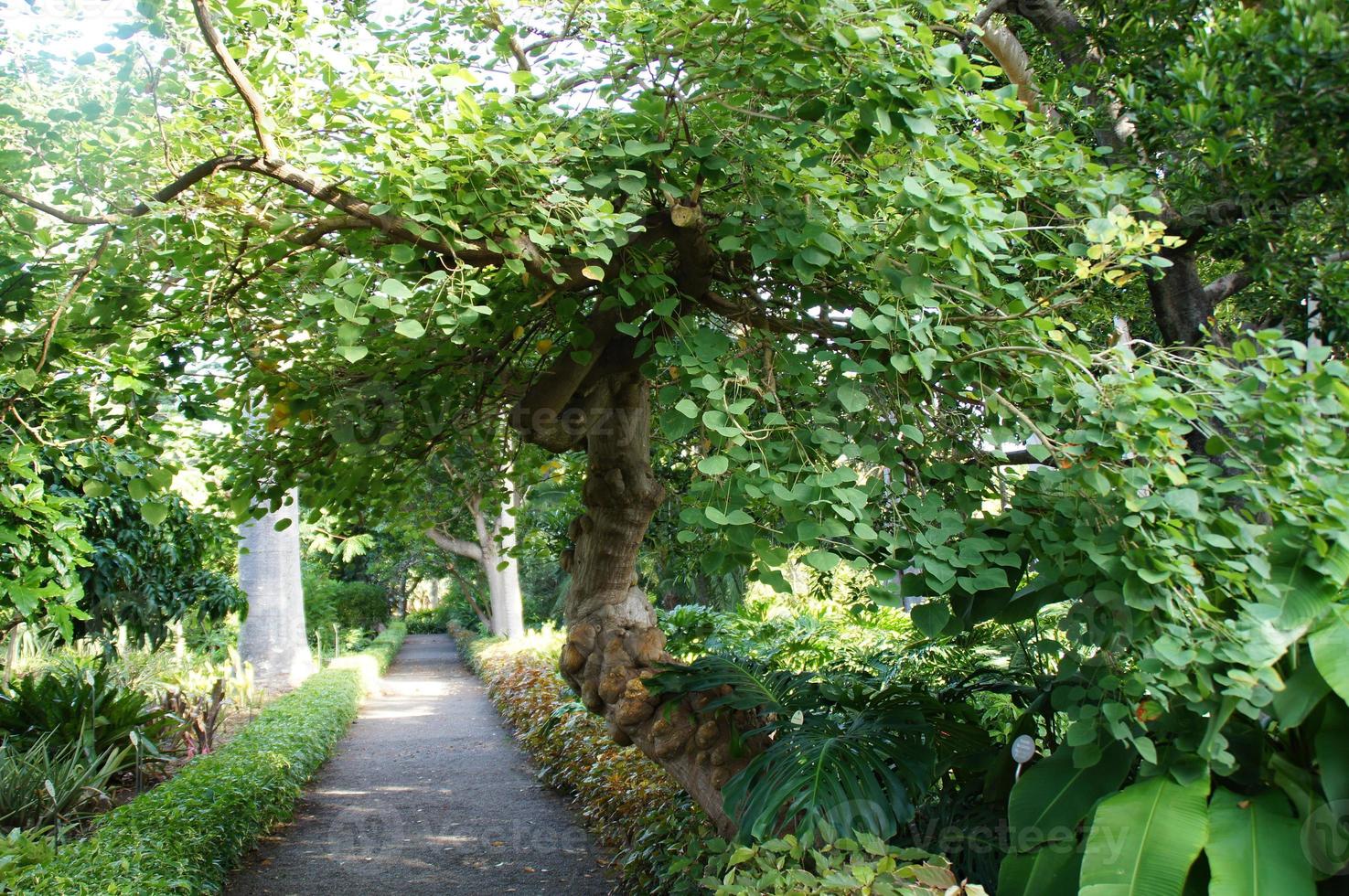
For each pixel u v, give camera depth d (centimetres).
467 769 970
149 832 546
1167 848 258
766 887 278
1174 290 423
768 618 841
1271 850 258
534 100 339
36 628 825
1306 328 380
